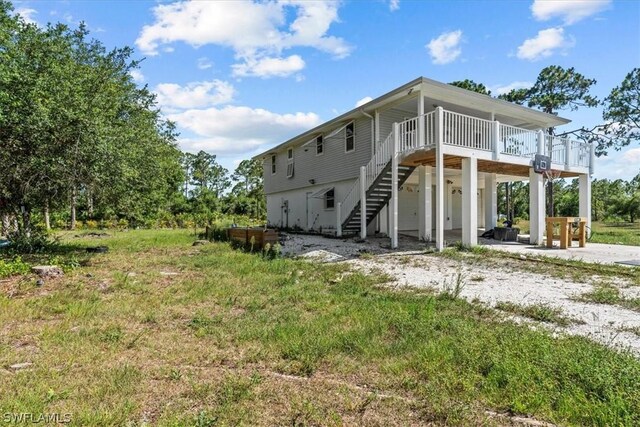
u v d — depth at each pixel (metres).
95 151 9.04
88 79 10.39
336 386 2.91
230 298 5.64
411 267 8.48
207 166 64.25
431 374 3.04
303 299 5.59
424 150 10.85
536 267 8.30
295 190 21.19
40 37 9.54
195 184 62.62
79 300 5.52
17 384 2.84
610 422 2.34
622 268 7.97
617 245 12.68
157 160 15.28
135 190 13.20
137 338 3.91
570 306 5.31
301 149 20.27
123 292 6.11
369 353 3.50
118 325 4.41
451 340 3.71
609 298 5.61
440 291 6.13
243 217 36.59
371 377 3.07
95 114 9.24
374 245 11.98
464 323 4.20
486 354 3.27
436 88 11.77
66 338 3.92
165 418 2.40
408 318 4.46
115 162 9.50
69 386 2.83
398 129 11.63
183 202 35.72
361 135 15.34
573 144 14.45
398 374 3.11
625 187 46.31
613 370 2.90
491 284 6.79
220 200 41.50
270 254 10.19
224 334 4.09
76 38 12.92
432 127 12.20
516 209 38.19
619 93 21.95
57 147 8.88
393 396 2.75
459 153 10.72
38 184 9.45
